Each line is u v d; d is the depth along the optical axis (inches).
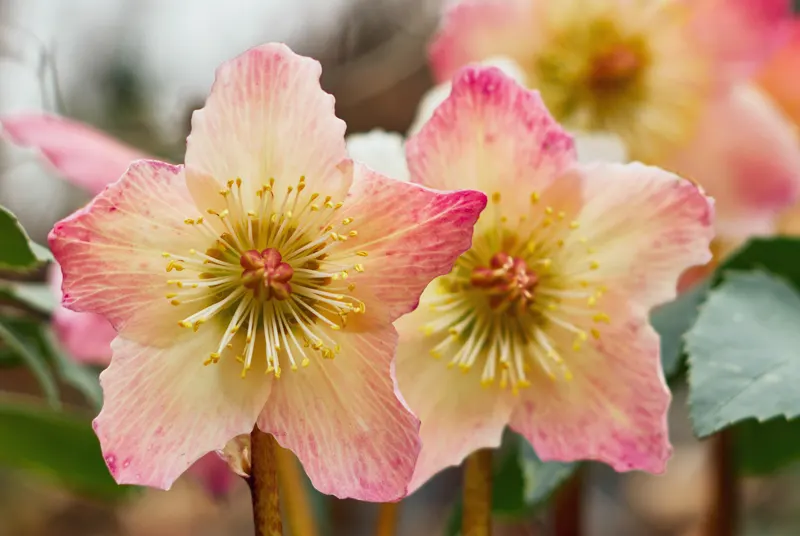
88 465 16.1
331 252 12.0
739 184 16.5
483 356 12.8
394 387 11.6
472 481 12.6
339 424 11.8
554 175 12.6
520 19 16.5
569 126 16.9
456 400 12.6
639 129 16.8
